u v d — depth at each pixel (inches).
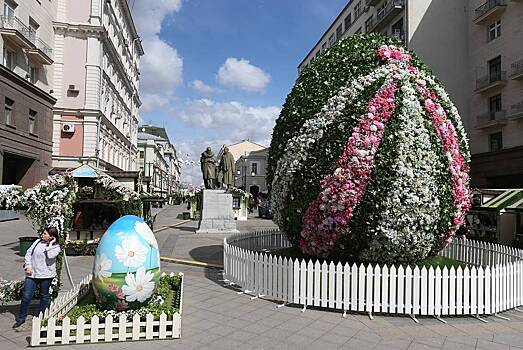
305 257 329.4
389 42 323.6
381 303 257.8
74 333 208.2
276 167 326.3
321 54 336.8
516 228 668.1
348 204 265.9
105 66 1582.2
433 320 251.8
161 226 933.8
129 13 2065.7
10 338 213.2
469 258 420.2
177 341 211.0
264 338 216.7
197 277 367.9
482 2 1200.8
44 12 1284.4
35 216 261.1
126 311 227.0
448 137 285.1
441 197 272.8
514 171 1058.7
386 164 263.9
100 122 1475.1
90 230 549.6
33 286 232.2
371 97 282.7
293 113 313.0
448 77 1255.5
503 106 1117.1
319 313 261.0
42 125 1211.9
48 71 1318.9
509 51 1099.3
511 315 264.7
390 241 267.7
